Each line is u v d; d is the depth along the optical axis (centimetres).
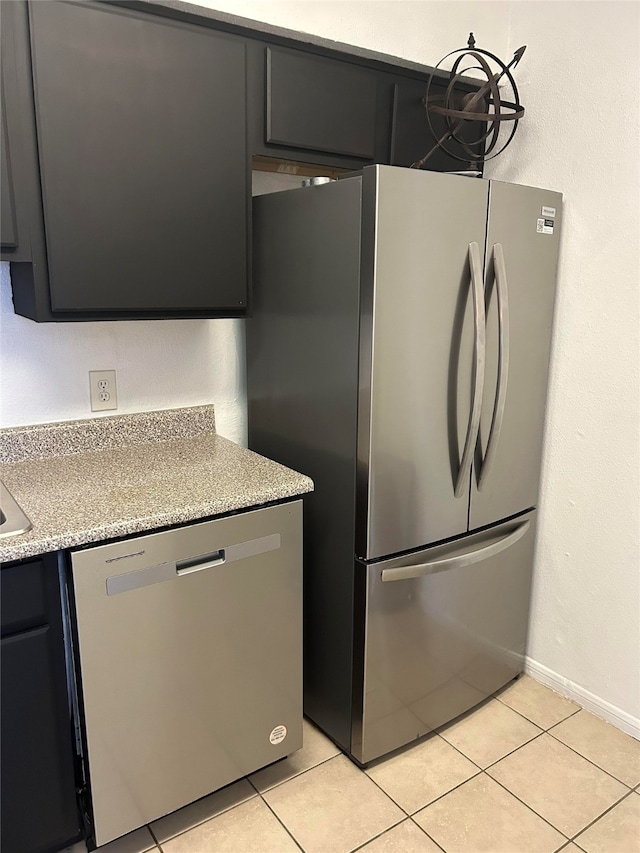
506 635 214
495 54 212
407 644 182
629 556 193
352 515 170
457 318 169
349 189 154
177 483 159
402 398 163
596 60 183
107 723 142
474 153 219
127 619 139
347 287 160
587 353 196
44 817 143
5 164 133
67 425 181
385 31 195
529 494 210
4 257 137
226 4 168
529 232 183
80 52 136
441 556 183
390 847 158
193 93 153
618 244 183
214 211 162
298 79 174
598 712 207
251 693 164
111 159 144
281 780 180
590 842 160
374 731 181
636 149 176
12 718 133
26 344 172
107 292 151
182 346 198
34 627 133
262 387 200
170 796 156
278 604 164
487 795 174
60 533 128
